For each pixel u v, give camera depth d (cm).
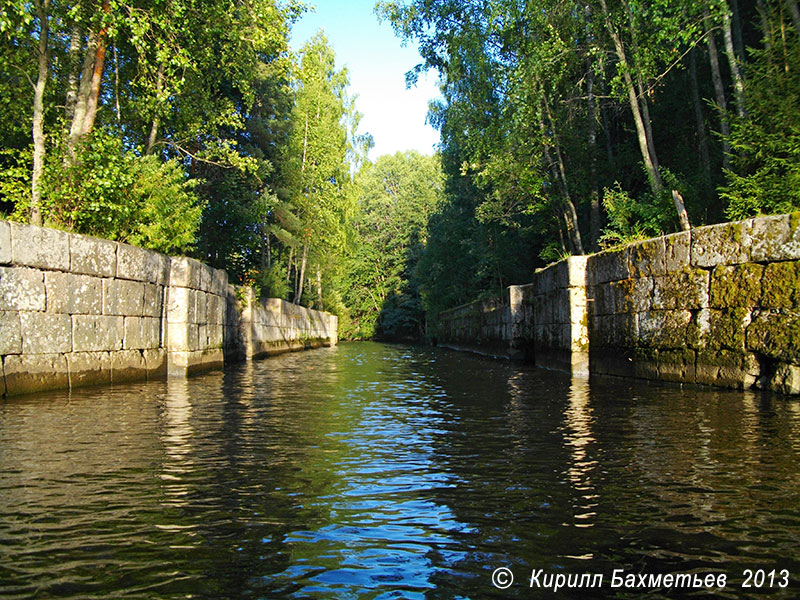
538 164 1803
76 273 923
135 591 248
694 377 930
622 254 1127
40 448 511
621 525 324
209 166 2205
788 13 1115
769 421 615
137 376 1112
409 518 338
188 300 1265
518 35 1738
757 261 823
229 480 413
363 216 5834
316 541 304
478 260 3177
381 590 251
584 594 248
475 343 2723
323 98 3303
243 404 817
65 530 315
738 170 1161
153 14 1242
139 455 488
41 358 853
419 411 756
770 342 801
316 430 613
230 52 1609
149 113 1517
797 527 318
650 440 538
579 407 761
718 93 1316
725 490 382
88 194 1067
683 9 1238
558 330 1407
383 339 6059
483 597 246
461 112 1948
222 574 265
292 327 2923
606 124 1973
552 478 418
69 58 1305
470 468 448
